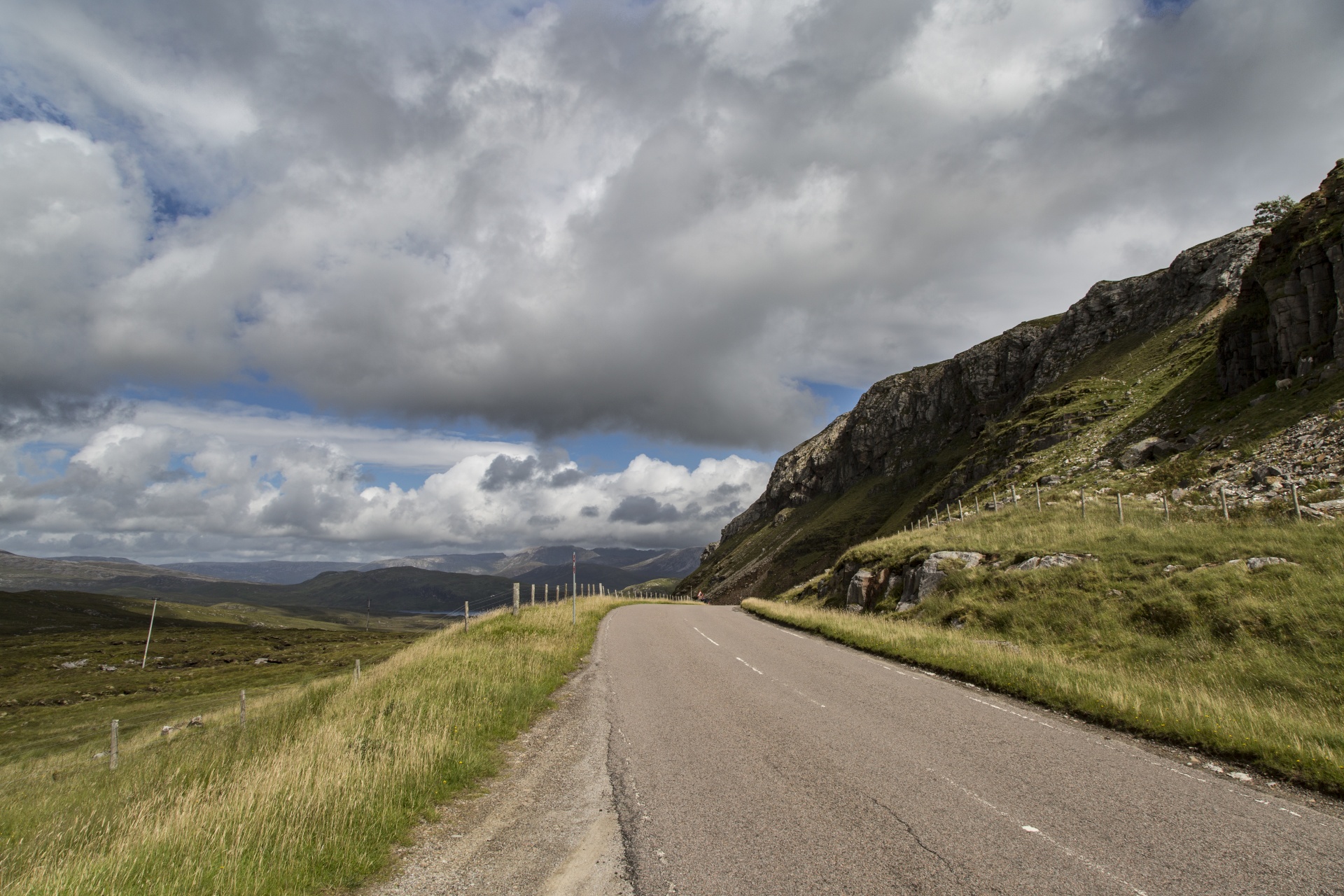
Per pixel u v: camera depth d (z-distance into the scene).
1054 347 121.81
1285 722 8.37
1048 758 7.52
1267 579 15.02
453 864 5.43
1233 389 41.34
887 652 15.73
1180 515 23.84
